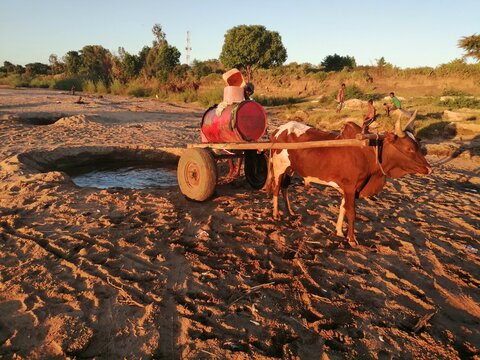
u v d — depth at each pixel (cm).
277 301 408
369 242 561
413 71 3825
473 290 450
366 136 487
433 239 587
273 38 4856
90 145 1145
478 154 1315
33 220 591
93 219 600
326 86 4012
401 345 350
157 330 355
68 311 377
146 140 1319
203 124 738
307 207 698
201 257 493
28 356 319
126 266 464
